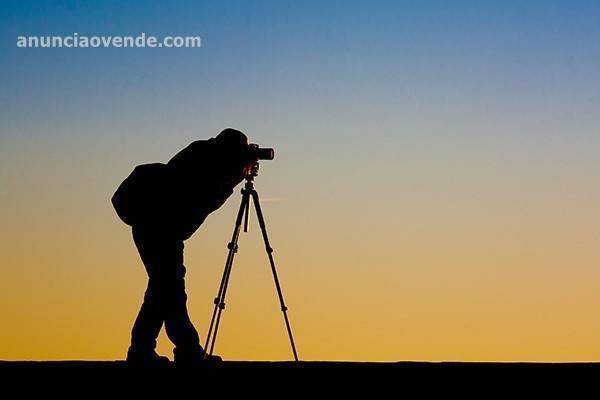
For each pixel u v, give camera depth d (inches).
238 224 901.8
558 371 762.2
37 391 756.6
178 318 850.1
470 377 756.6
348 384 751.1
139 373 778.2
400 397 730.2
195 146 859.4
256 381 761.0
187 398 738.8
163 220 848.3
